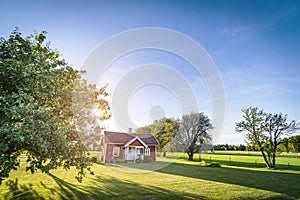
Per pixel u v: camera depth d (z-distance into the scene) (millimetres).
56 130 3760
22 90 3518
